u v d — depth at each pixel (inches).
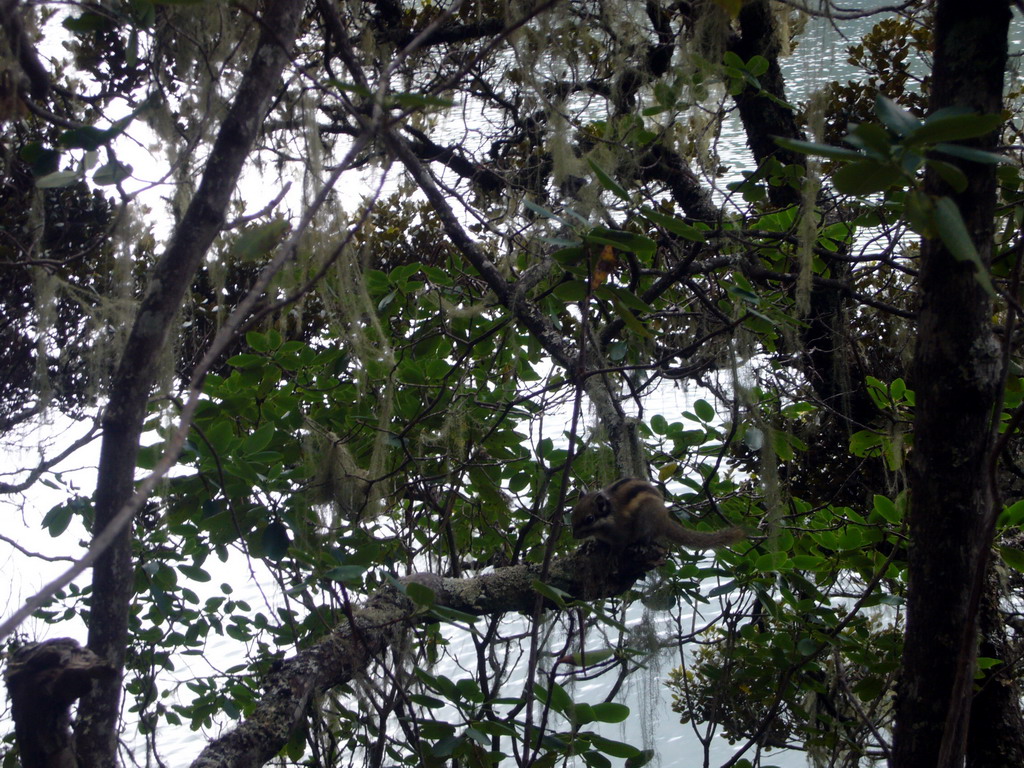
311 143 106.0
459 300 171.6
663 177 187.8
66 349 155.5
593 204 130.1
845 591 168.9
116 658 71.1
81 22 91.7
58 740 65.4
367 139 72.1
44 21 101.3
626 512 127.0
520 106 182.2
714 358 146.6
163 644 162.2
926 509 95.5
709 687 165.3
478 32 187.9
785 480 185.5
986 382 90.7
